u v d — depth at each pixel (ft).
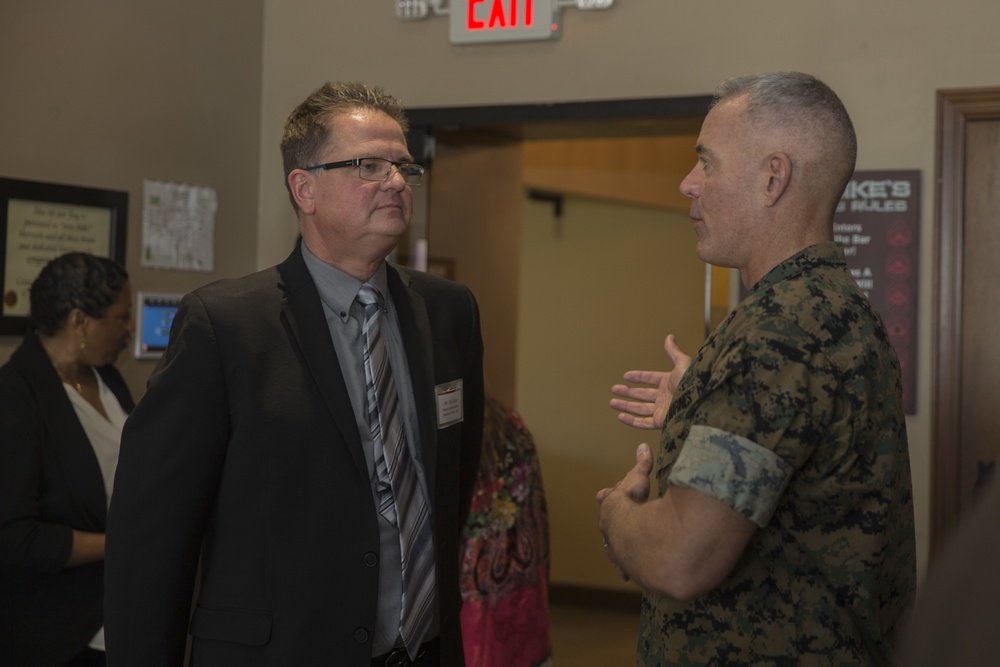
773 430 4.20
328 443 5.62
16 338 9.55
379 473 5.78
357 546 5.57
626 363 23.50
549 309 24.08
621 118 11.23
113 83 10.63
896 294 10.22
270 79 12.78
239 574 5.53
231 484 5.58
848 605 4.43
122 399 8.67
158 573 5.47
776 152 4.73
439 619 5.92
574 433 23.49
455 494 6.25
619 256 23.70
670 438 4.73
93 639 7.84
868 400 4.41
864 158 10.37
